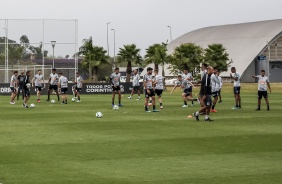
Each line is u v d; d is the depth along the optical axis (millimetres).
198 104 45812
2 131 25828
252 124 29078
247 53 126250
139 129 26609
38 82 51375
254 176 15742
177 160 18141
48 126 28078
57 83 51875
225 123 29516
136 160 18125
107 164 17453
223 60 114188
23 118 32750
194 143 21875
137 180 15258
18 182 14984
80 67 94000
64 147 20781
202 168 16844
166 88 85125
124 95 66375
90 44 93062
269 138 23406
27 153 19422
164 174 16000
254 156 18922
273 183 14930
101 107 43031
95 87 71125
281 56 127062
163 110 39062
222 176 15742
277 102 49438
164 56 102750
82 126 28000
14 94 48375
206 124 28984
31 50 71312
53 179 15352
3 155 18984
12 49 70938
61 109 40625
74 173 16109
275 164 17484
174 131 25797
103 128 27047
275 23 131750
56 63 71750
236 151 19938
